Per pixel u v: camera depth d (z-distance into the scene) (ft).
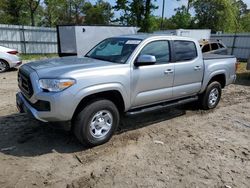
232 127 18.21
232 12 137.28
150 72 15.48
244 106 23.99
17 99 14.69
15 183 10.69
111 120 14.26
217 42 45.65
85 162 12.51
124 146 14.34
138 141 15.10
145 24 115.75
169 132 16.74
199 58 19.10
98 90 13.12
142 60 14.51
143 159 13.05
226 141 15.76
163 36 16.78
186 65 17.81
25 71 13.73
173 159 13.23
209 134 16.74
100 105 13.50
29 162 12.30
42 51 76.69
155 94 16.19
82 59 15.58
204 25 138.41
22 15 135.64
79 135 13.28
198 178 11.66
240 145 15.29
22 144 14.02
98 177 11.35
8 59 38.91
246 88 33.14
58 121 12.69
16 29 70.18
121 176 11.50
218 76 21.68
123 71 14.15
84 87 12.64
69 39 49.83
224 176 11.93
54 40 78.59
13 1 127.24
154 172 11.93
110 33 53.98
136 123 17.99
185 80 18.08
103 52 16.57
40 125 16.42
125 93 14.39
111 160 12.82
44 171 11.63
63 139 14.73
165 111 21.04
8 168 11.73
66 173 11.56
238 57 76.89
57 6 138.92
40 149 13.57
